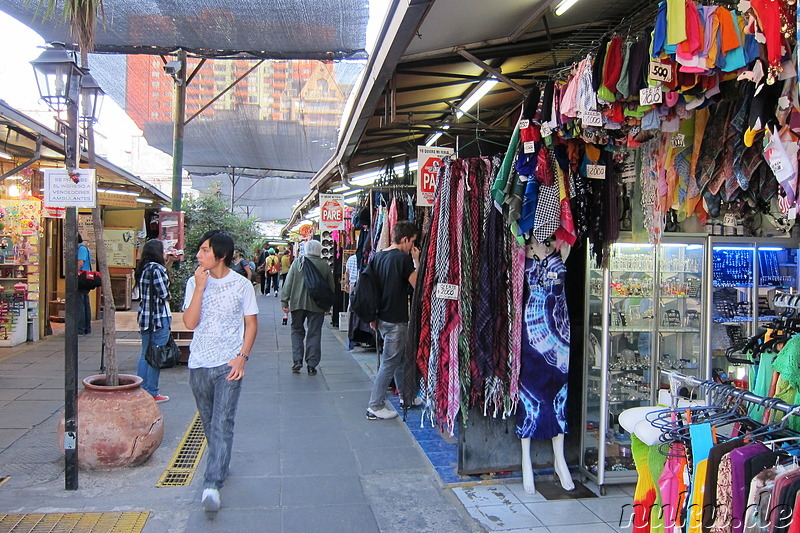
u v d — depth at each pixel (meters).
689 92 2.73
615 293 4.18
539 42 4.50
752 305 4.36
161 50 6.41
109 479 4.12
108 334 4.50
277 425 5.50
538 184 3.64
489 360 3.95
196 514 3.62
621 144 3.47
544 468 4.34
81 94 4.35
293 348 7.93
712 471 2.21
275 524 3.52
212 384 3.74
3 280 9.55
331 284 7.79
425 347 4.21
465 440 4.22
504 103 6.46
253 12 5.39
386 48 3.95
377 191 8.70
